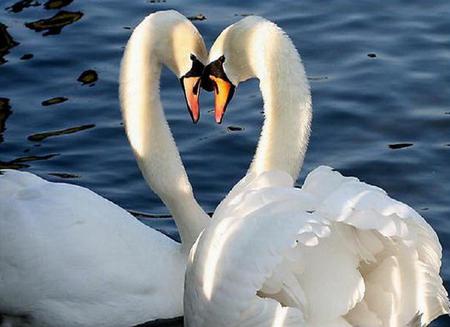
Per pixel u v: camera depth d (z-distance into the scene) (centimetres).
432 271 1078
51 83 1872
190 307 1152
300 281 1069
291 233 1040
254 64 1333
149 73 1395
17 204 1323
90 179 1617
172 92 1834
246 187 1143
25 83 1872
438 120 1744
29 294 1309
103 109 1792
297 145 1333
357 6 2105
